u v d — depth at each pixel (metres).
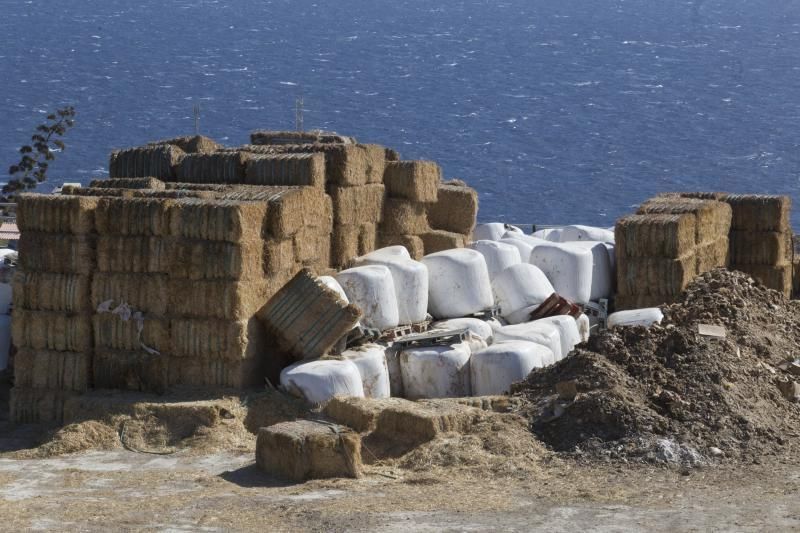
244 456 45.12
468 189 66.69
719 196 69.19
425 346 52.59
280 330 50.81
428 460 42.38
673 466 41.22
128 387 50.72
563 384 45.12
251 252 49.69
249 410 48.00
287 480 41.66
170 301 50.06
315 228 54.56
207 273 49.44
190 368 50.00
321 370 48.47
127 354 50.84
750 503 37.50
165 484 41.53
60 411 51.19
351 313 50.19
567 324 55.31
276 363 51.91
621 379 45.19
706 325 49.41
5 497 40.19
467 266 56.91
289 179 55.97
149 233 50.28
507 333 54.12
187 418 47.31
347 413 46.03
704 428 42.97
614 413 43.19
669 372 45.75
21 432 50.25
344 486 40.28
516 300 58.12
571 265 61.19
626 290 60.84
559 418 43.91
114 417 47.81
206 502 38.91
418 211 63.50
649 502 37.72
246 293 49.56
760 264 68.56
